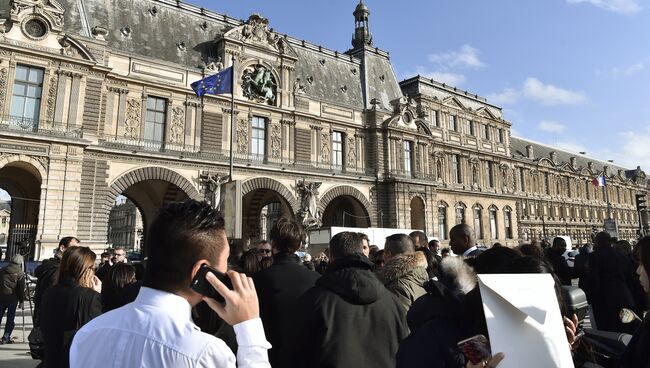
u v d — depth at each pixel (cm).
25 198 3697
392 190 5597
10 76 3319
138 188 4666
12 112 3328
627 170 12338
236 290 280
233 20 5053
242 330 277
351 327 508
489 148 7662
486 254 509
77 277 686
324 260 1695
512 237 7725
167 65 4225
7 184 3838
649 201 12194
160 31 4456
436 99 6819
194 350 255
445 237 6588
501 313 320
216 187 4209
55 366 639
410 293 708
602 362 546
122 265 822
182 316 276
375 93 6131
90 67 3666
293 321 538
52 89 3475
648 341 412
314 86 5475
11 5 3353
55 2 3550
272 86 4953
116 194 3750
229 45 4606
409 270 739
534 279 342
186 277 288
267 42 4931
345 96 5772
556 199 9050
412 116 6031
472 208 7119
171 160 4059
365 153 5678
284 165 4797
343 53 6562
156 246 292
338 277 529
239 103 4619
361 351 506
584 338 436
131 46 4172
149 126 4128
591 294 1052
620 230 10781
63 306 653
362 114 5753
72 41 3562
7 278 1587
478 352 312
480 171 7406
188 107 4325
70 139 3419
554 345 318
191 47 4581
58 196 3359
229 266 848
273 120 4897
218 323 557
